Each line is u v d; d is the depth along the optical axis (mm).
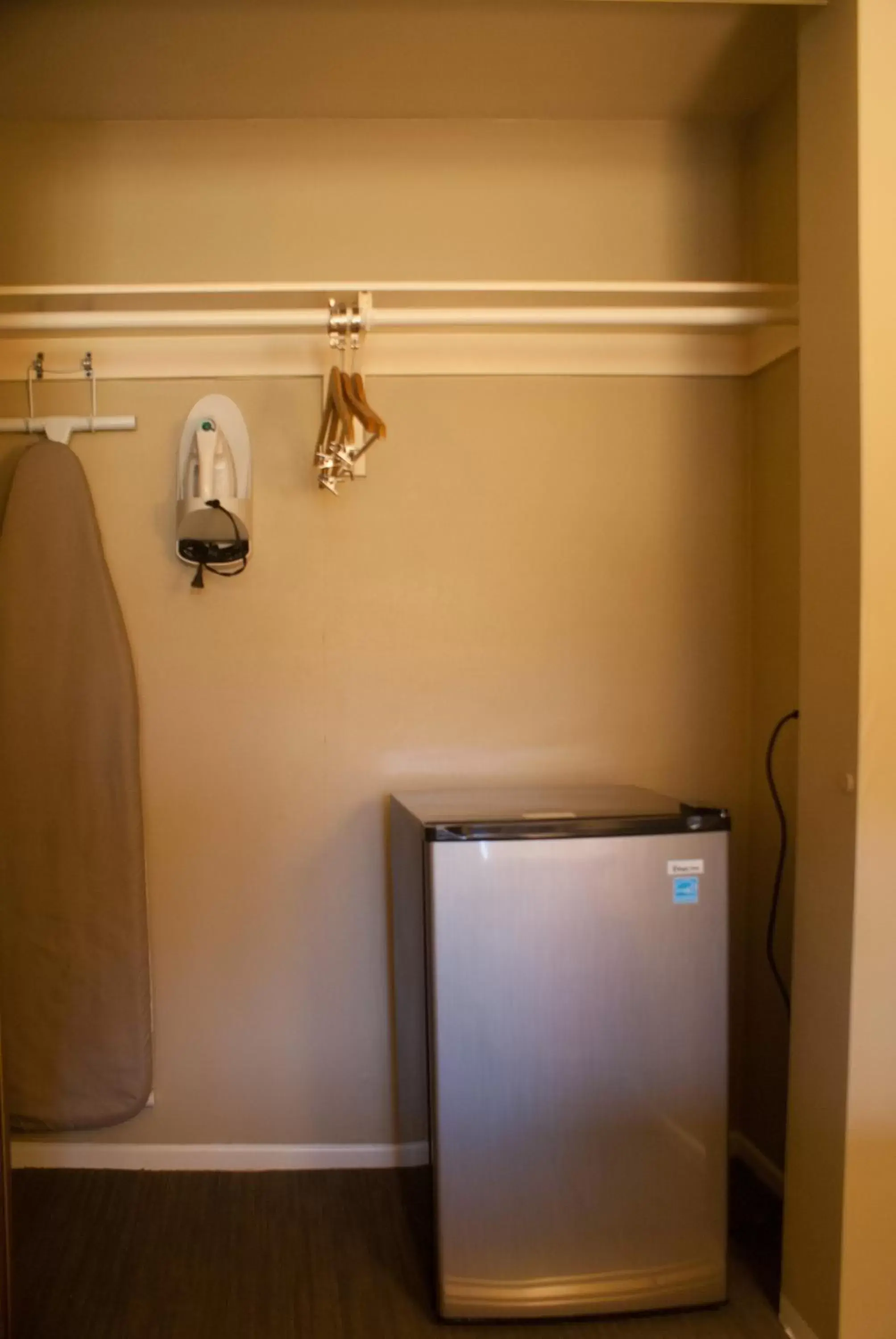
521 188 2115
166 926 2129
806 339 1596
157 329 1846
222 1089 2139
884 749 1457
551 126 2111
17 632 2002
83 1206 1988
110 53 1792
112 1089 2023
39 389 2113
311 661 2135
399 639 2143
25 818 2006
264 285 1779
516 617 2156
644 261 2131
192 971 2131
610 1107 1610
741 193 2145
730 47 1811
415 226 2104
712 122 2131
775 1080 2039
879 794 1458
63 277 2078
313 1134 2148
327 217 2094
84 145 2076
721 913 1626
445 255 2107
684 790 2189
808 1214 1571
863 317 1438
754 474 2166
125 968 2021
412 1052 1840
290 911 2139
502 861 1589
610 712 2174
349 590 2135
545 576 2158
